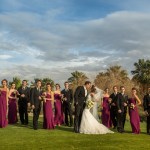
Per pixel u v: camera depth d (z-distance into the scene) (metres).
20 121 18.16
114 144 11.27
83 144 11.09
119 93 14.95
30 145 10.70
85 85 14.83
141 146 11.11
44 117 15.09
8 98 16.64
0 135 12.62
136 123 14.55
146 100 14.98
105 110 16.56
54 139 11.99
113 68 38.72
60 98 17.09
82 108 14.44
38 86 14.97
